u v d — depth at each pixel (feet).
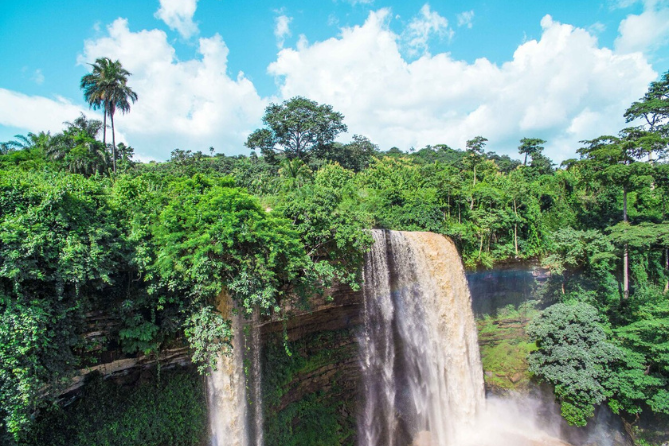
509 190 123.13
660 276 120.57
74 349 48.98
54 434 46.70
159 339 54.03
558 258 110.73
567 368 82.48
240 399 61.05
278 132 199.41
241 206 53.52
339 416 81.97
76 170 124.67
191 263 49.62
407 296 89.56
